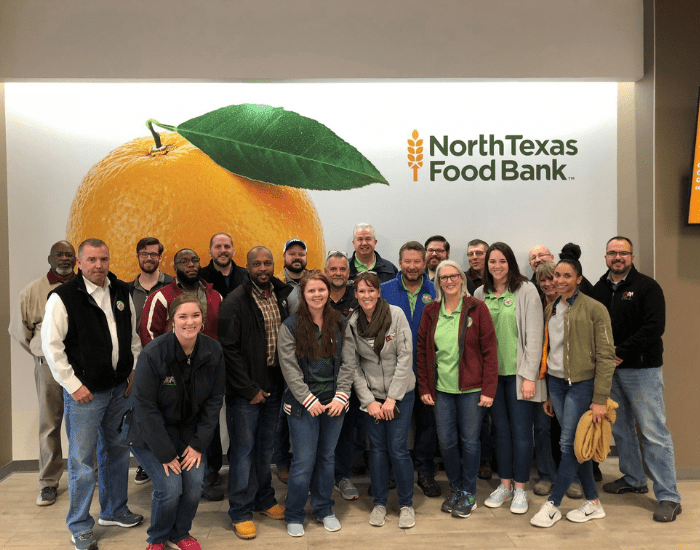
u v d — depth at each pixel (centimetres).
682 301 383
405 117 423
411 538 293
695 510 328
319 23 388
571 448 307
